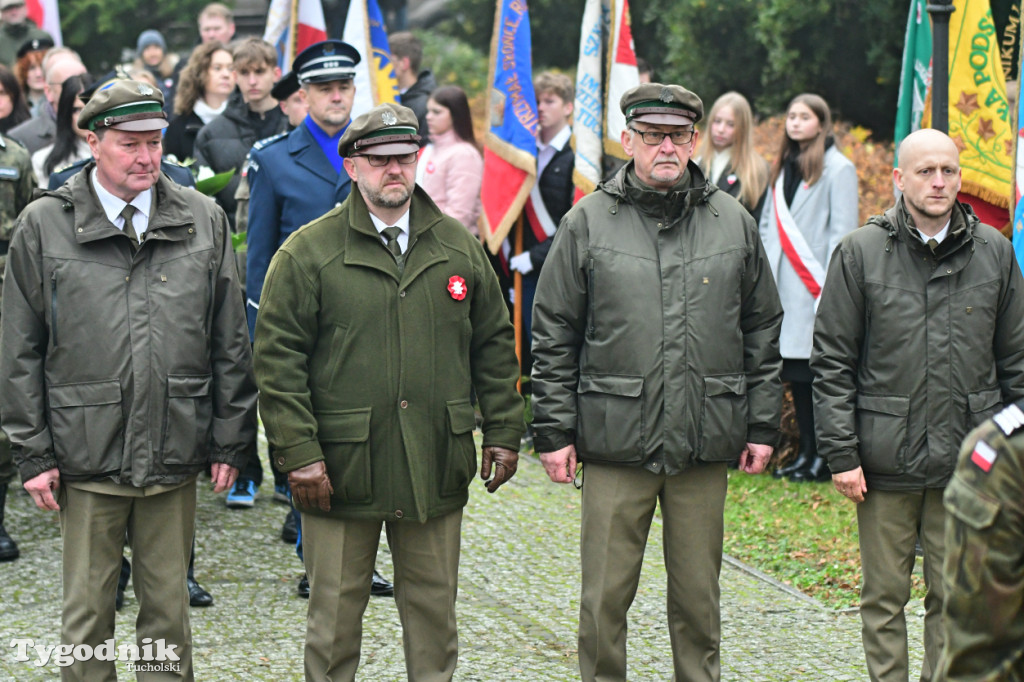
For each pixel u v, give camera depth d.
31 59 11.75
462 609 6.74
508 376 5.32
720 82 14.59
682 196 5.25
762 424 5.34
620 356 5.23
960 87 7.86
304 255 4.97
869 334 5.31
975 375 5.23
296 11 9.09
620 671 5.43
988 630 2.91
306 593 6.87
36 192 5.20
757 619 6.62
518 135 9.45
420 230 5.06
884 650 5.27
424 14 27.06
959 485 2.96
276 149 6.62
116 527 5.10
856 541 7.70
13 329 4.97
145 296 5.05
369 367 4.96
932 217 5.23
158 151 5.02
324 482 4.93
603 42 9.65
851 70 13.29
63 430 4.98
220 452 5.20
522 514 8.36
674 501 5.34
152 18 22.16
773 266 8.76
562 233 5.39
